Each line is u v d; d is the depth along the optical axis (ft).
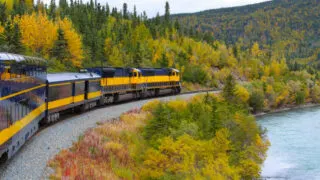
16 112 62.90
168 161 91.91
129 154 90.89
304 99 418.72
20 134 66.23
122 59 388.78
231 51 581.94
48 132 90.58
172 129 111.45
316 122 256.73
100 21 521.65
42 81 89.56
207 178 94.73
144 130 112.98
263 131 177.06
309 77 543.80
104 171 72.95
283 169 139.95
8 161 64.28
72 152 76.13
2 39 245.45
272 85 388.78
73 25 415.03
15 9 432.66
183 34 608.19
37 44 294.05
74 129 97.60
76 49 299.17
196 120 140.77
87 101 131.54
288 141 186.80
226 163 106.73
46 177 59.06
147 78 199.21
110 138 96.84
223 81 425.69
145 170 86.17
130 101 183.32
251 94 309.63
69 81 113.29
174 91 238.68
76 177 62.95
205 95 185.16
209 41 630.33
